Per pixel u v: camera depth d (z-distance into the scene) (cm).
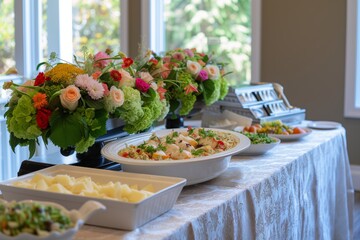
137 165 182
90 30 591
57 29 370
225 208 180
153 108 220
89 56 207
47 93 187
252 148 248
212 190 193
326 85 490
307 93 499
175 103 262
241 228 191
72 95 180
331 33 483
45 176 167
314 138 298
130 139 214
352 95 480
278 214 224
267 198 213
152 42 557
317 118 496
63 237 120
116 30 581
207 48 542
